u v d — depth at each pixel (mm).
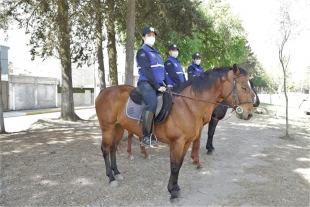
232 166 5406
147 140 3721
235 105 3621
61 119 11648
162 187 4242
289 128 10602
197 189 4223
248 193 4070
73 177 4512
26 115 17000
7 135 8047
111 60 12469
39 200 3688
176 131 3623
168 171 4953
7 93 18625
